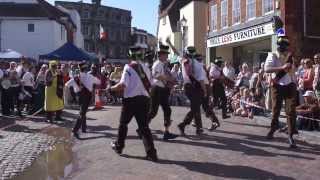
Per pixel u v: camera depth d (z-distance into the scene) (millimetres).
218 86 17141
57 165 9633
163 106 12625
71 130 14289
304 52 23688
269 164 9844
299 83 15070
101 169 9570
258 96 17812
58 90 17266
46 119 17422
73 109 22750
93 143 12422
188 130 14188
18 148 10844
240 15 28812
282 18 23875
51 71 17250
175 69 26078
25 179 8469
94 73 15969
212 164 9852
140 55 10453
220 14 32312
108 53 95625
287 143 12078
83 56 29781
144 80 10375
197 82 13078
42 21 49656
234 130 14328
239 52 32656
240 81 19859
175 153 10922
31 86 19578
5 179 8258
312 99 14164
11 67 19703
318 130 13797
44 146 11141
